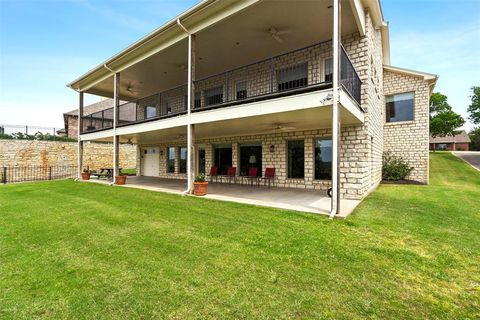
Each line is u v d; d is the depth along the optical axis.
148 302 2.29
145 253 3.35
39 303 2.31
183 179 13.64
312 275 2.71
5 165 14.82
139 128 9.66
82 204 6.65
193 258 3.16
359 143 7.14
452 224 4.48
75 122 23.73
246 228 4.30
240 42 8.19
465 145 40.41
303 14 6.54
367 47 7.18
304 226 4.35
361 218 4.84
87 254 3.37
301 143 9.02
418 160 10.95
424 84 10.81
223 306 2.21
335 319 2.04
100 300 2.34
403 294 2.37
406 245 3.51
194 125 7.87
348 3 5.93
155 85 13.12
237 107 6.48
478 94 24.22
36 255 3.37
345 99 5.29
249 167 10.63
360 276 2.69
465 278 2.66
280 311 2.14
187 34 7.54
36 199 7.52
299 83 8.70
